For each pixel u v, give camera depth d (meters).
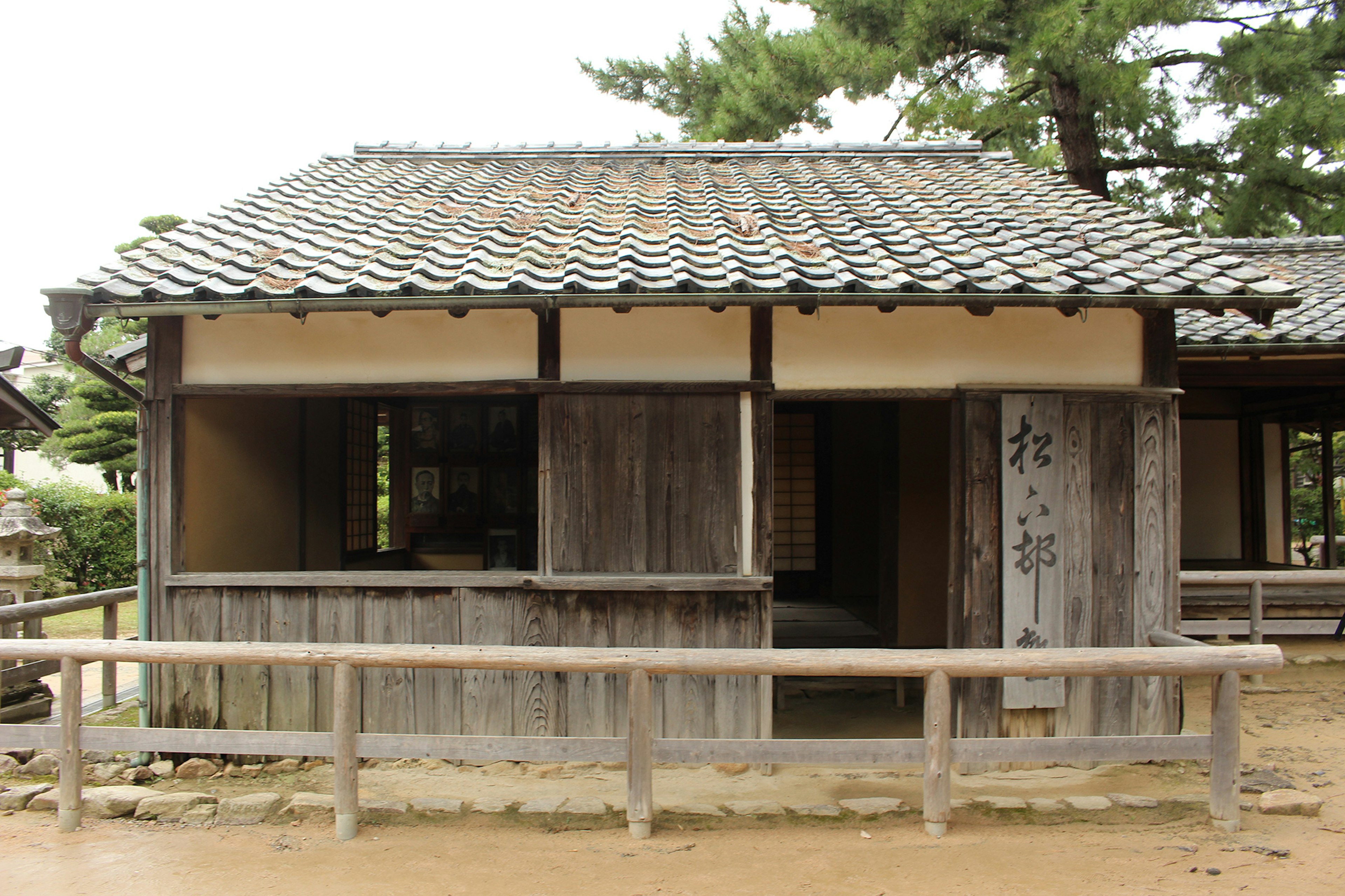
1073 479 5.12
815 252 5.24
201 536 5.45
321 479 7.41
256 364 5.17
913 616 7.43
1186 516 10.30
